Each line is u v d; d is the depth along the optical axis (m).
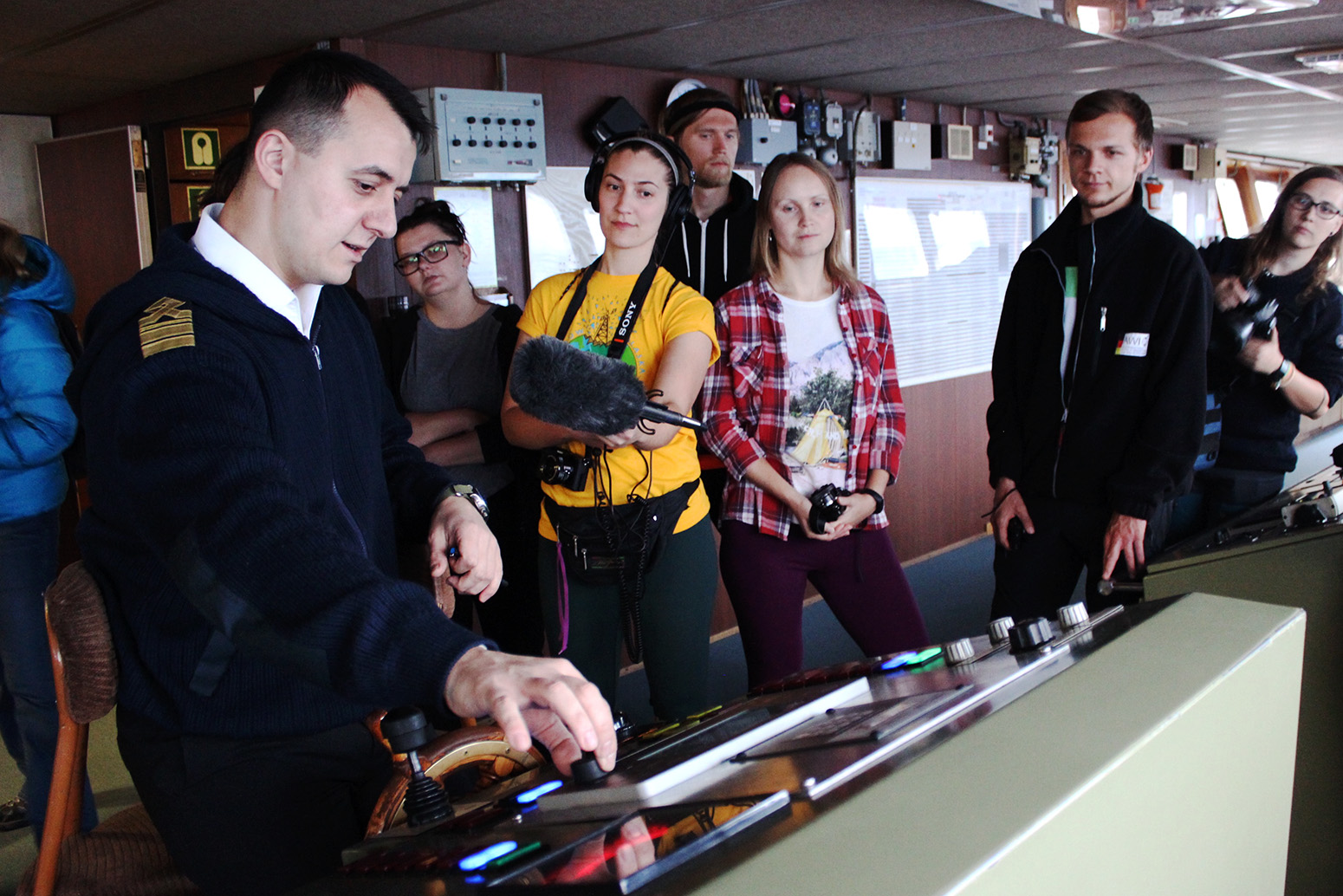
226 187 1.50
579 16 2.78
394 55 3.04
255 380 1.12
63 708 1.28
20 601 2.30
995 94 4.79
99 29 2.77
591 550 2.04
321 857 1.26
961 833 0.58
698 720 1.05
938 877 0.54
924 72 4.04
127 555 1.20
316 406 1.24
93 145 3.94
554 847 0.68
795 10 2.86
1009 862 0.56
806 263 2.41
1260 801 0.93
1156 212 7.21
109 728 3.32
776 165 2.39
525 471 2.63
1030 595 2.47
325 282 1.20
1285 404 2.62
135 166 3.76
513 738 0.75
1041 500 2.44
